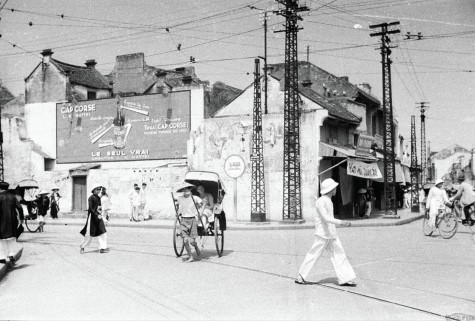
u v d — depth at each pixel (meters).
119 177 37.12
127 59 47.53
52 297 9.47
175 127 40.06
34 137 44.06
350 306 8.76
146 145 40.88
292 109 30.66
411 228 27.44
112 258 14.79
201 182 16.78
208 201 16.05
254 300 9.19
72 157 43.12
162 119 40.44
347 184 35.44
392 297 9.50
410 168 54.47
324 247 10.64
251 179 32.78
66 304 8.88
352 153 33.75
